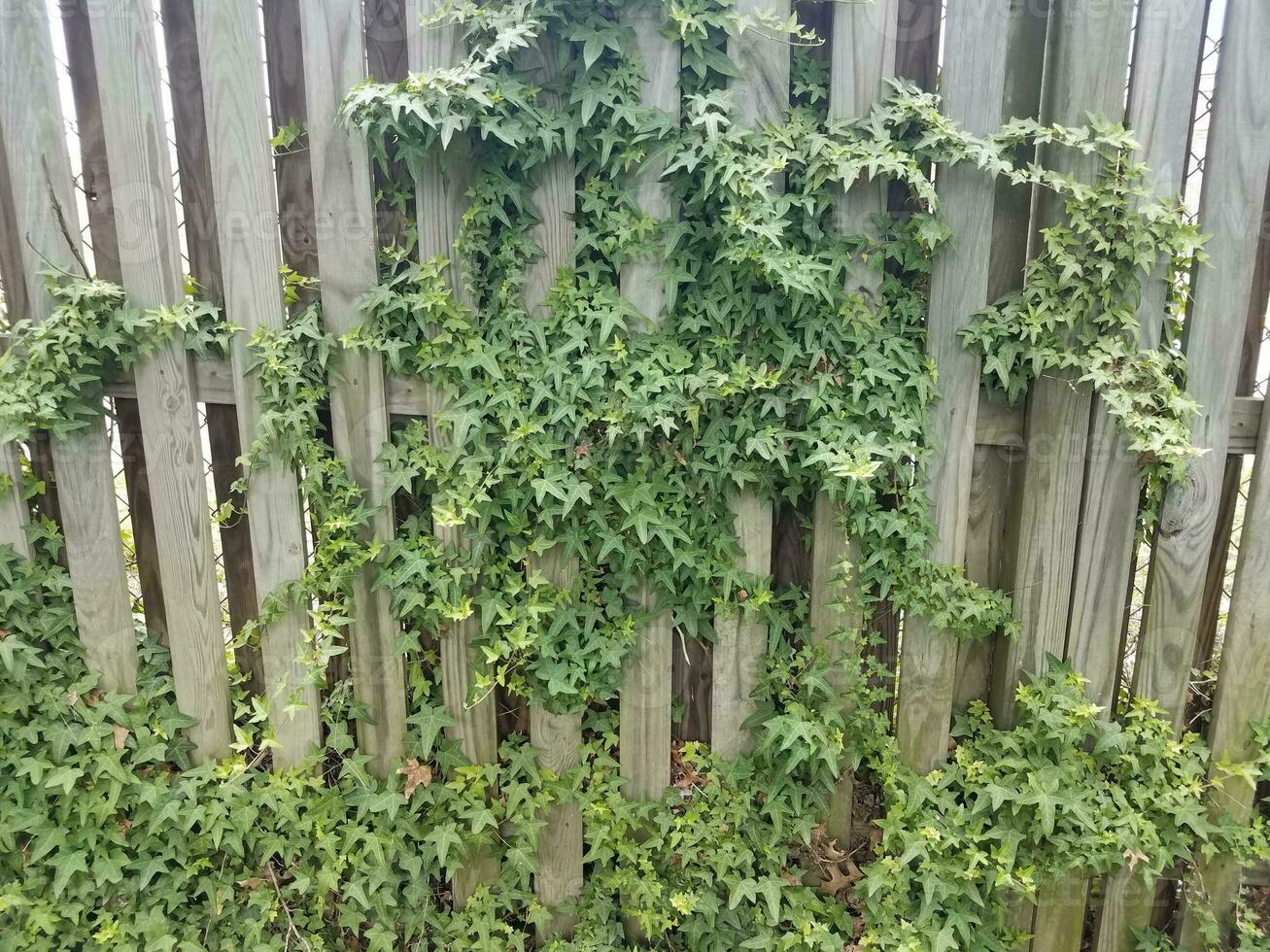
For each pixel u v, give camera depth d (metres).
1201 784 2.24
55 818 2.35
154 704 2.43
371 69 2.18
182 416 2.27
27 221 2.19
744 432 2.16
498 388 2.15
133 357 2.22
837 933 2.34
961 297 2.09
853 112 2.03
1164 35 1.92
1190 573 2.17
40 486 2.35
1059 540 2.19
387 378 2.23
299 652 2.36
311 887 2.36
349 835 2.33
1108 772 2.27
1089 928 2.44
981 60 1.97
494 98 1.95
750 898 2.26
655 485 2.17
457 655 2.34
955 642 2.27
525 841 2.37
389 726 2.40
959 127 2.01
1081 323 2.06
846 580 2.23
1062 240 2.00
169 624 2.37
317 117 2.08
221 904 2.34
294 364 2.16
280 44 2.20
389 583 2.24
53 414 2.20
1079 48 1.95
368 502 2.28
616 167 2.03
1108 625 2.24
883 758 2.29
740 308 2.11
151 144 2.13
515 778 2.36
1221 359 2.06
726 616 2.29
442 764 2.36
